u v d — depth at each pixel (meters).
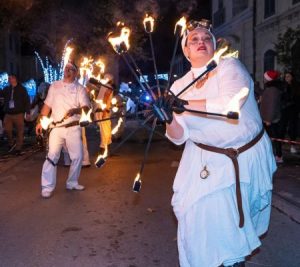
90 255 4.85
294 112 10.88
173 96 2.79
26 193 7.64
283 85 10.51
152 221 5.98
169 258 4.75
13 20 14.27
